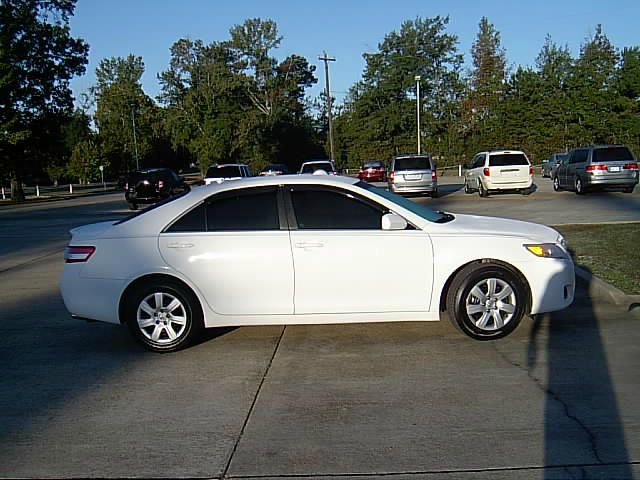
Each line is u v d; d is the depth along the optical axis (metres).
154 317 6.12
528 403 4.68
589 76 58.22
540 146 57.47
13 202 39.44
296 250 5.99
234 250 6.02
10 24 39.72
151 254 6.05
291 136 75.00
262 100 76.25
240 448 4.09
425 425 4.36
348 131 72.06
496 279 6.10
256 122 66.56
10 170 39.84
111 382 5.38
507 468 3.75
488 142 60.19
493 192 24.91
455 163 63.47
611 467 3.73
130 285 6.11
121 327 7.21
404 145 68.06
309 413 4.61
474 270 6.07
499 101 64.25
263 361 5.81
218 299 6.06
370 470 3.77
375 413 4.58
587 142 55.66
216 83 68.31
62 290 6.23
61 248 14.54
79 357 6.11
